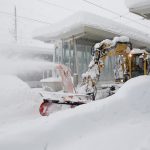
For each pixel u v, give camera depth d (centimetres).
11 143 376
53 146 401
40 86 1994
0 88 830
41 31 1525
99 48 885
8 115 723
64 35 1477
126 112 571
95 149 393
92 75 862
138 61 1047
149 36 2069
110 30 1487
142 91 659
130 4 1039
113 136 439
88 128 473
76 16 1317
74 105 786
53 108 779
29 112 767
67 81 873
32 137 399
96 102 584
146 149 374
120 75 1052
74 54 1486
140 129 472
